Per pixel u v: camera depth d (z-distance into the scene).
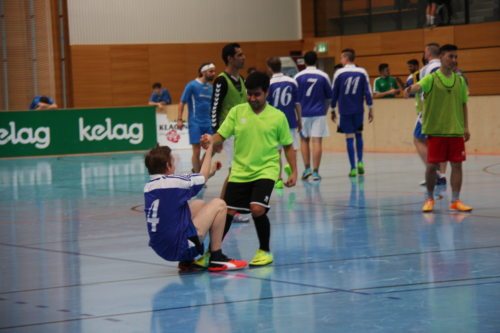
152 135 28.61
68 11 35.03
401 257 9.34
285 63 32.94
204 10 36.91
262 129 9.16
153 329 6.72
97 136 27.80
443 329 6.42
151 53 36.25
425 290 7.72
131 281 8.59
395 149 25.08
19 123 26.92
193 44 36.84
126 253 10.21
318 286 8.05
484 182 16.44
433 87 12.30
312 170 19.77
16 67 34.75
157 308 7.41
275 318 6.91
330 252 9.80
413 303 7.25
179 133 29.34
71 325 6.93
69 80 34.94
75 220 13.16
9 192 17.55
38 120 27.12
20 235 11.89
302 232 11.29
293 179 9.41
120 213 13.80
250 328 6.63
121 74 35.84
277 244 10.45
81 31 35.25
